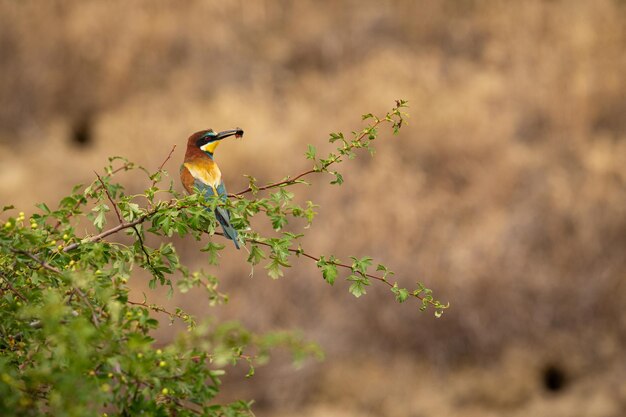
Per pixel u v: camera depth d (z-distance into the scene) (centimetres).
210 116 2281
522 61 2333
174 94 2420
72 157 2314
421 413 1708
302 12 2620
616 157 2059
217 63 2484
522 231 1917
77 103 2462
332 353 1795
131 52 2500
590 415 1702
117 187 464
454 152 2062
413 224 1927
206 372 316
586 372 1770
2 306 363
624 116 2161
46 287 388
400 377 1766
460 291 1831
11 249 372
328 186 2038
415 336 1809
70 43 2514
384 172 2022
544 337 1798
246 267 1875
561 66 2286
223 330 292
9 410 289
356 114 2178
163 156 2206
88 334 280
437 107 2178
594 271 1864
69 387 278
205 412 324
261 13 2605
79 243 411
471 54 2425
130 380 312
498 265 1861
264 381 1727
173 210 417
